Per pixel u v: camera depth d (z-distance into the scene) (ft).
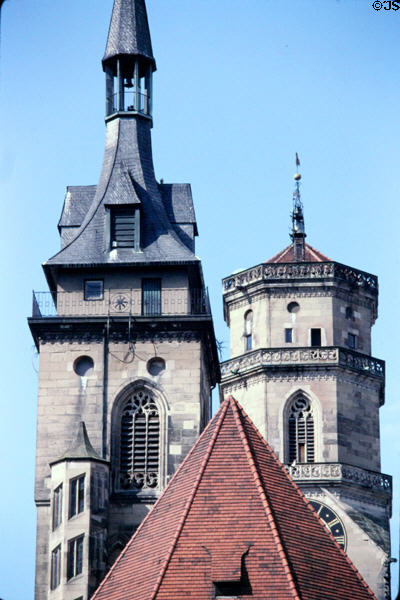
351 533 597.52
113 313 495.82
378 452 626.64
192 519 381.19
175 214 518.37
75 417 485.56
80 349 491.31
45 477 479.41
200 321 491.31
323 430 620.49
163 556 377.30
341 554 384.68
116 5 541.34
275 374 627.87
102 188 519.19
